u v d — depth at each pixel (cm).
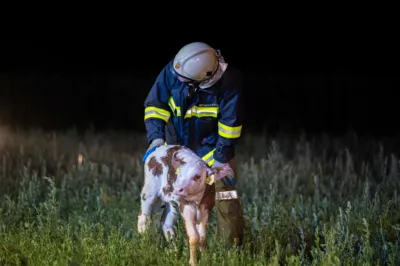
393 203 1014
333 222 938
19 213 984
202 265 761
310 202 1055
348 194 1098
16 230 919
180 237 845
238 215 868
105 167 1209
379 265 810
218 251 803
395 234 928
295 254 870
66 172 1269
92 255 788
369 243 845
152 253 793
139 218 874
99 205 995
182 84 838
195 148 870
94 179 1183
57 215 916
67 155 1390
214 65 821
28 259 794
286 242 897
